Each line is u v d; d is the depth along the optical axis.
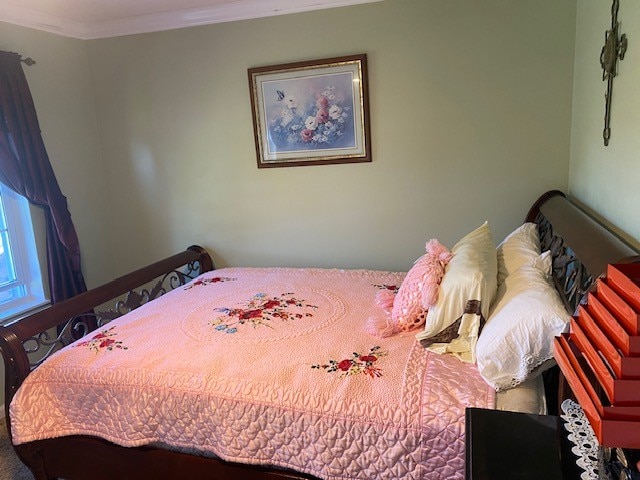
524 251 2.08
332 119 2.97
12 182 2.75
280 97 3.03
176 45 3.16
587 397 0.84
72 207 3.27
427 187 2.91
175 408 1.80
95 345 2.12
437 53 2.74
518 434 1.12
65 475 2.02
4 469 2.32
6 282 2.96
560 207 2.27
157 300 2.68
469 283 1.76
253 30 3.00
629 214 1.65
